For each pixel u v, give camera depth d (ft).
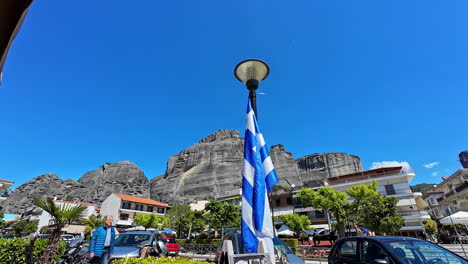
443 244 83.05
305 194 85.87
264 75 18.17
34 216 186.60
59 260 23.36
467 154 345.92
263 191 13.37
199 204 200.03
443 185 143.23
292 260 20.43
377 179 113.39
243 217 12.75
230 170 365.61
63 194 348.18
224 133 477.36
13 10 4.88
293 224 92.32
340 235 74.95
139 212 185.16
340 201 76.74
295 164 380.99
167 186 372.58
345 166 367.04
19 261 20.98
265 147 15.42
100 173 413.39
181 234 134.62
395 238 17.89
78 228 119.03
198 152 407.85
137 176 387.34
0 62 4.92
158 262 12.89
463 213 52.70
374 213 64.85
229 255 11.32
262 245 12.28
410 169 108.68
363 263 17.03
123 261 13.61
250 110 16.31
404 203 104.06
